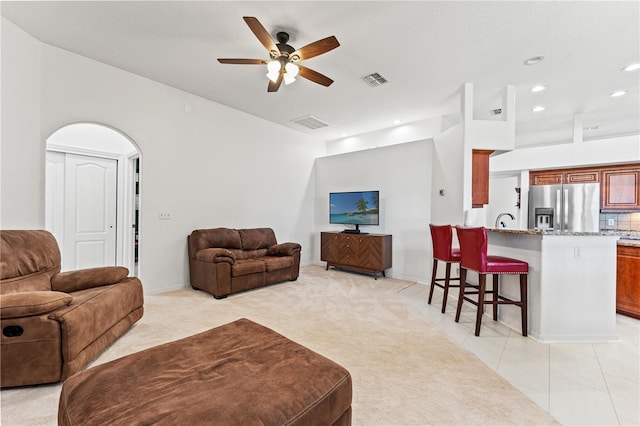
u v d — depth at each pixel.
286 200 5.80
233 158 4.81
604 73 3.38
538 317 2.57
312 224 6.41
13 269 2.23
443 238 3.30
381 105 4.53
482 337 2.61
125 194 4.59
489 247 3.34
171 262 4.03
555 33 2.64
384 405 1.65
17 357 1.74
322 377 1.19
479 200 3.86
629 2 2.22
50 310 1.81
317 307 3.39
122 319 2.50
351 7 2.36
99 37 2.85
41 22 2.61
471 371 2.03
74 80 3.15
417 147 4.82
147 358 1.32
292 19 2.52
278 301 3.61
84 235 4.30
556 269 2.55
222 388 1.09
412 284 4.59
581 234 2.56
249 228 5.06
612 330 2.56
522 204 5.37
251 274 4.01
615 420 1.56
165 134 3.94
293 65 2.61
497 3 2.28
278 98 4.33
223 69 3.49
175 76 3.68
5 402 1.66
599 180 4.81
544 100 4.17
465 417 1.56
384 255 4.86
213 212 4.54
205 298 3.69
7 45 2.59
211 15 2.50
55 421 1.52
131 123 3.61
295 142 5.99
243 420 0.92
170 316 3.03
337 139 6.61
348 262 5.24
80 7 2.41
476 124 3.70
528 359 2.21
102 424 0.91
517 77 3.51
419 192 4.78
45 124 2.97
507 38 2.73
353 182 5.76
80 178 4.27
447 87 3.85
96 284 2.54
